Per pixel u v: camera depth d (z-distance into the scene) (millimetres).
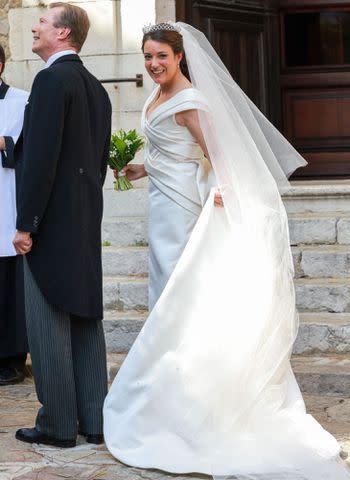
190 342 4855
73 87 4844
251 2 9141
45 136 4715
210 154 5016
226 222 5055
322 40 9914
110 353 6801
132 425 4852
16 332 6363
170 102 5066
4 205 6406
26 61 8484
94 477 4574
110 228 7809
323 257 7152
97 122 5066
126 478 4574
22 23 8469
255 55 9180
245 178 5039
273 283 4973
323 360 6355
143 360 4895
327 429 5281
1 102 6543
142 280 7262
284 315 4973
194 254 4949
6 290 6430
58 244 4824
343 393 5996
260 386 4820
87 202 4965
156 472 4668
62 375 4953
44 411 5016
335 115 9891
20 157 6320
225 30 8914
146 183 8297
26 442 5090
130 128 8312
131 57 8281
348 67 9883
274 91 9359
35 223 4750
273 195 5094
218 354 4828
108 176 8234
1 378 6422
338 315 6785
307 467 4527
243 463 4582
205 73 5039
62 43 5055
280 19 9867
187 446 4742
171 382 4812
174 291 4902
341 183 9062
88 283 4945
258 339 4867
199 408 4762
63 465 4742
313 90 9906
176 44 5043
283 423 4789
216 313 4895
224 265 4973
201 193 5141
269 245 5027
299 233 7504
